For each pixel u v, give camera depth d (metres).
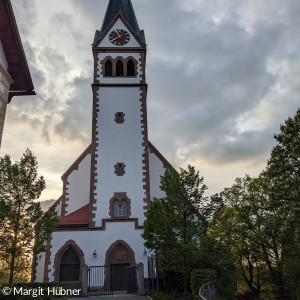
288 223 24.94
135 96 35.50
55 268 28.50
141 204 31.22
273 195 25.98
